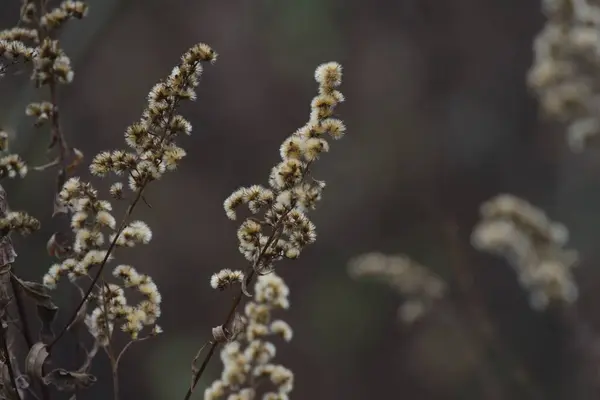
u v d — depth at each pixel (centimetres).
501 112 1104
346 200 1027
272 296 197
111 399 804
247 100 1064
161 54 1012
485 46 1148
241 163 1050
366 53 1102
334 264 995
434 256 880
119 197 167
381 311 962
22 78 557
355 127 1077
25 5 198
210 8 1059
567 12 414
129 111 977
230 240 984
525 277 425
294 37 1082
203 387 765
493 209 427
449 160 1071
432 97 1112
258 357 196
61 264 182
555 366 523
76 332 184
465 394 890
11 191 639
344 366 953
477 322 443
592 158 953
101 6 808
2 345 179
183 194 995
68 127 931
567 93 411
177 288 943
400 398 924
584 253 893
